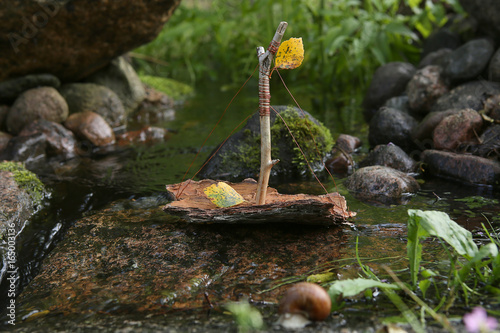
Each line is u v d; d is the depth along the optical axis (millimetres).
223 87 6453
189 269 1857
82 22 4039
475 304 1478
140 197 2781
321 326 1386
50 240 2279
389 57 5402
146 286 1743
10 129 4129
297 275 1774
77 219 2496
